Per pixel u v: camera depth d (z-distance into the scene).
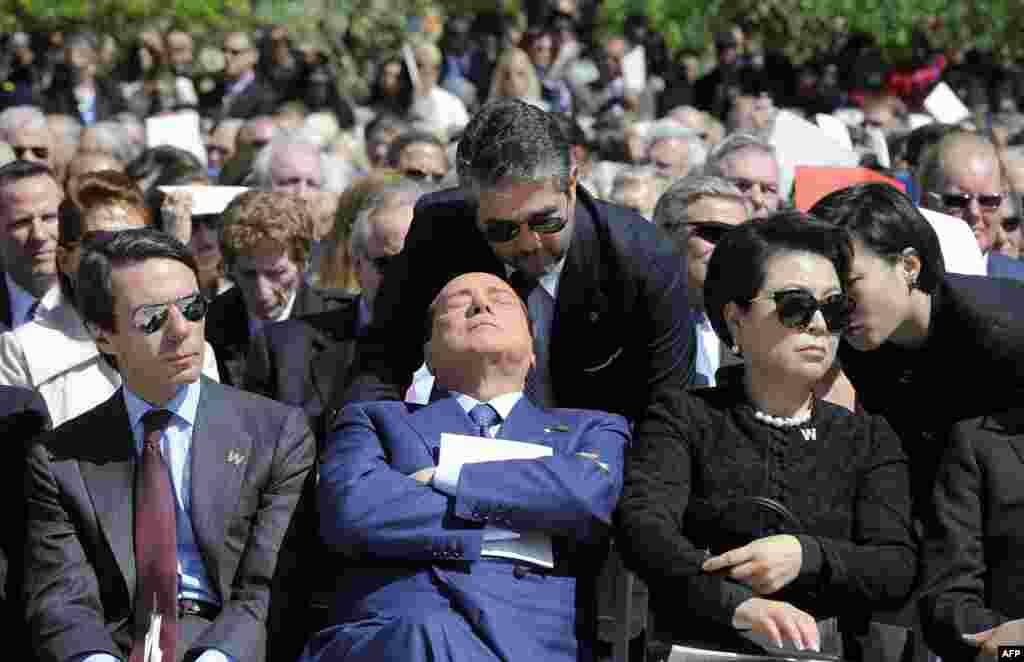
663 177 14.63
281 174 13.71
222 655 6.61
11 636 7.14
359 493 6.56
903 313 6.63
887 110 22.31
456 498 6.45
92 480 6.88
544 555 6.59
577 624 6.71
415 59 24.44
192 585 6.93
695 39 31.23
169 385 6.96
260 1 32.16
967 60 31.03
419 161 13.70
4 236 9.80
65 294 8.79
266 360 8.96
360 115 25.08
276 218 9.71
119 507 6.86
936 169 10.53
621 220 7.26
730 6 31.19
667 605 6.38
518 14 30.36
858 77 29.14
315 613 7.07
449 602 6.45
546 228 6.84
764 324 6.40
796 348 6.37
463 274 7.20
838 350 7.05
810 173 11.12
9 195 9.73
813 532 6.36
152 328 6.84
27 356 8.62
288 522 6.98
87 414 7.05
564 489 6.45
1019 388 6.63
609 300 7.23
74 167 14.79
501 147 6.75
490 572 6.50
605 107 26.33
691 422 6.58
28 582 6.84
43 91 27.08
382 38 31.56
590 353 7.36
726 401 6.65
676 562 6.21
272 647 6.84
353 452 6.81
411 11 31.88
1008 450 6.59
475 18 30.80
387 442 6.89
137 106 26.33
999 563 6.55
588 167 15.77
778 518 6.36
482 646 6.31
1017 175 13.16
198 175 13.78
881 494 6.42
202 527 6.89
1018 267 10.46
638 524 6.33
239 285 9.84
